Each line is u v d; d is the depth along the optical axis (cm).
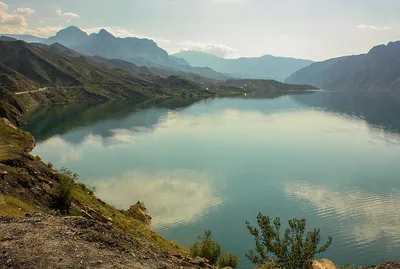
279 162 9581
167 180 7738
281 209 6147
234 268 3822
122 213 5066
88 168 8600
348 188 7344
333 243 4859
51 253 1731
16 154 4372
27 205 3247
